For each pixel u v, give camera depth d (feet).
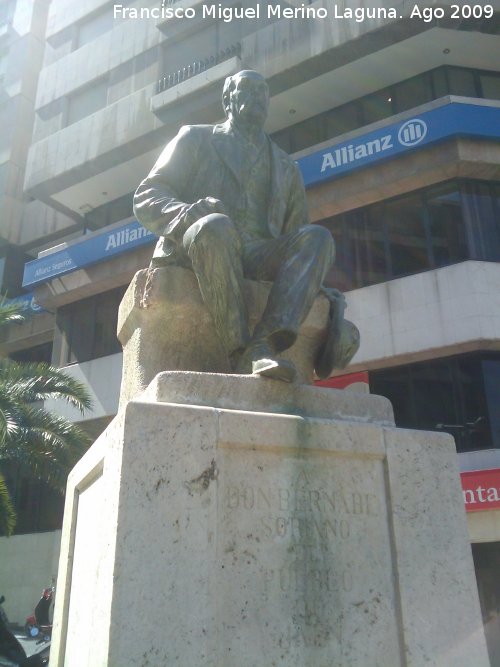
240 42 63.98
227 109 12.42
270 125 65.00
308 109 62.90
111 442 8.12
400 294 49.80
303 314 9.39
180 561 7.29
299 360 10.56
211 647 7.05
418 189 52.42
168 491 7.52
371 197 53.42
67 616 9.76
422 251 50.96
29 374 43.34
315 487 8.20
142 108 69.15
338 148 53.57
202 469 7.75
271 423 8.20
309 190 54.95
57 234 84.48
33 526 69.15
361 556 8.07
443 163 49.93
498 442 45.01
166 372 8.55
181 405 7.96
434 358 48.49
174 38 71.72
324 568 7.86
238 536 7.64
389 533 8.34
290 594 7.59
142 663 6.76
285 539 7.82
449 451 9.02
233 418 8.07
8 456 40.04
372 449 8.58
